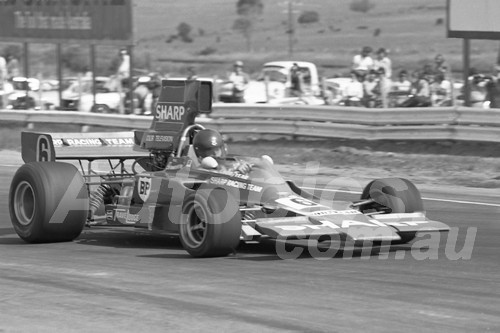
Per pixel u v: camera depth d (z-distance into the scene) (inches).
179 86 1080.8
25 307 711.1
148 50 7037.4
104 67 5428.2
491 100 2026.3
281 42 6983.3
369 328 632.4
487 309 687.7
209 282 797.2
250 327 639.1
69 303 722.2
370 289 762.8
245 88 2443.4
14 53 5816.9
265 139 2169.0
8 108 2790.4
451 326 637.3
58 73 2768.2
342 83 2438.5
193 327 641.0
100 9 2605.8
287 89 2445.9
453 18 2030.0
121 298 736.3
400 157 1889.8
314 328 633.6
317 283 789.2
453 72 4928.6
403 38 6668.3
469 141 1891.0
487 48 5930.1
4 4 2839.6
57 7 2714.1
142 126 2237.9
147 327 643.5
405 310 684.7
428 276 824.3
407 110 1914.4
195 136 1037.8
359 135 1968.5
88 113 2368.4
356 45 6604.3
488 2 1971.0
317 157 1974.7
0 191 1582.2
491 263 897.5
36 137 1153.4
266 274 834.2
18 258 955.3
